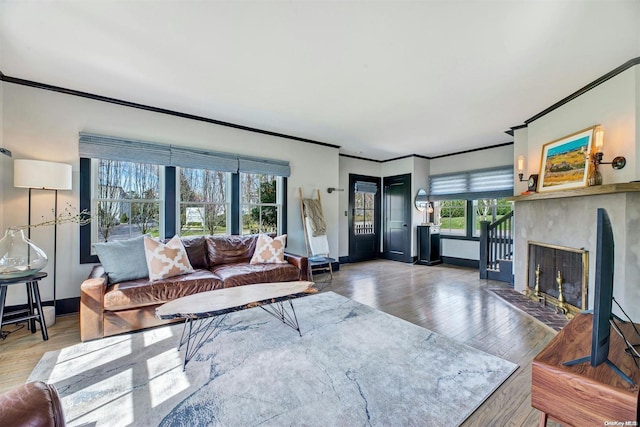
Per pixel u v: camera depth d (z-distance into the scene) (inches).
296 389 68.2
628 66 93.5
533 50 87.6
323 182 206.4
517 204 154.9
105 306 97.5
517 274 154.6
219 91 119.6
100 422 57.4
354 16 73.0
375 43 84.7
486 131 174.2
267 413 60.1
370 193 265.3
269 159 178.4
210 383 70.6
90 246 125.3
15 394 34.0
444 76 104.9
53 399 35.2
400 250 255.9
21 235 95.8
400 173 254.5
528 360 83.3
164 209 144.6
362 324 108.2
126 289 101.5
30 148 112.6
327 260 181.3
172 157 142.7
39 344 92.4
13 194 109.8
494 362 81.4
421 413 60.4
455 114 144.6
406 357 83.5
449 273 205.2
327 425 56.8
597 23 74.7
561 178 120.5
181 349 88.7
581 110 114.4
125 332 101.2
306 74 104.3
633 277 89.8
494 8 69.6
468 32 79.1
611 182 100.1
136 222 138.3
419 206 247.1
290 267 139.9
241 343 92.0
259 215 179.3
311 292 102.8
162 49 88.7
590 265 105.6
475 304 134.4
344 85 113.0
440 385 70.1
